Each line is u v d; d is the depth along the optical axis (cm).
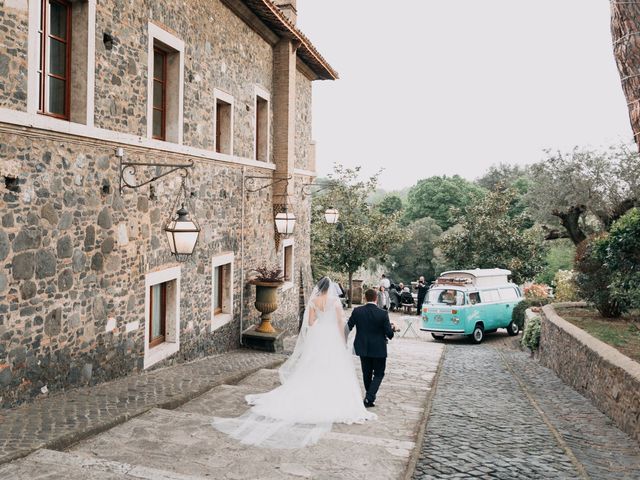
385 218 2875
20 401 609
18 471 431
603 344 896
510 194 2911
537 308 1780
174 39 925
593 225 2041
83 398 662
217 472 468
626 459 577
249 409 682
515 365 1320
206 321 1105
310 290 1917
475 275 1998
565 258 3341
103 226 746
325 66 1741
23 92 590
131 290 819
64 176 666
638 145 592
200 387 775
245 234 1315
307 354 695
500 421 700
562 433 662
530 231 2917
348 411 662
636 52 582
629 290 1136
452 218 3031
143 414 614
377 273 3850
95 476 425
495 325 2039
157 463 482
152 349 921
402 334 2150
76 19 694
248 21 1266
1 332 578
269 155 1465
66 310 678
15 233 592
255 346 1305
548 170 1878
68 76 696
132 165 793
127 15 785
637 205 1750
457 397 855
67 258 676
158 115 934
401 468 492
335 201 2886
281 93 1482
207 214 1093
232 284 1243
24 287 607
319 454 521
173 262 954
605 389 801
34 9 598
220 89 1134
